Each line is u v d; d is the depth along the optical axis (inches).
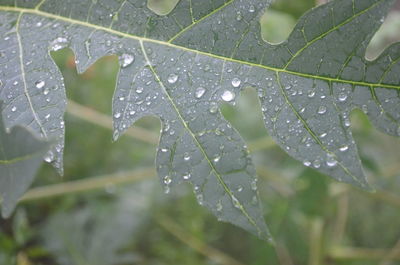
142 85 21.6
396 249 34.8
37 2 22.6
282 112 21.0
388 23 34.4
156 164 21.0
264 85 21.2
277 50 21.2
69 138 43.6
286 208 35.6
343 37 20.9
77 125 43.8
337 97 20.9
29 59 22.2
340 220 37.0
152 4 40.8
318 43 21.0
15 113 21.7
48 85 22.0
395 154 42.0
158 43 21.9
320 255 35.1
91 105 44.2
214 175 20.8
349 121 20.7
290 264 36.5
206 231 42.0
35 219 40.8
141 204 40.0
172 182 20.9
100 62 43.8
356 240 42.7
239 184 20.7
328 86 21.0
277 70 21.2
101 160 43.9
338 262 35.5
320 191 32.4
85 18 22.4
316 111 20.9
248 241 43.2
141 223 39.3
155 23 21.9
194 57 21.6
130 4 22.1
